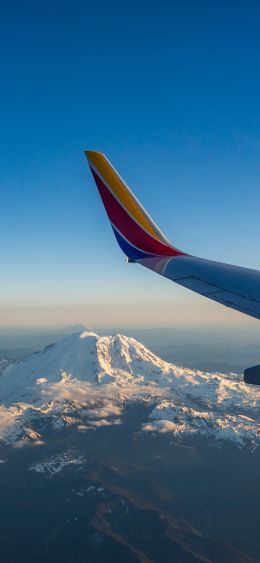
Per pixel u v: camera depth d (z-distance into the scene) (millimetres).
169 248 19688
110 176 18734
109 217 18594
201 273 17391
